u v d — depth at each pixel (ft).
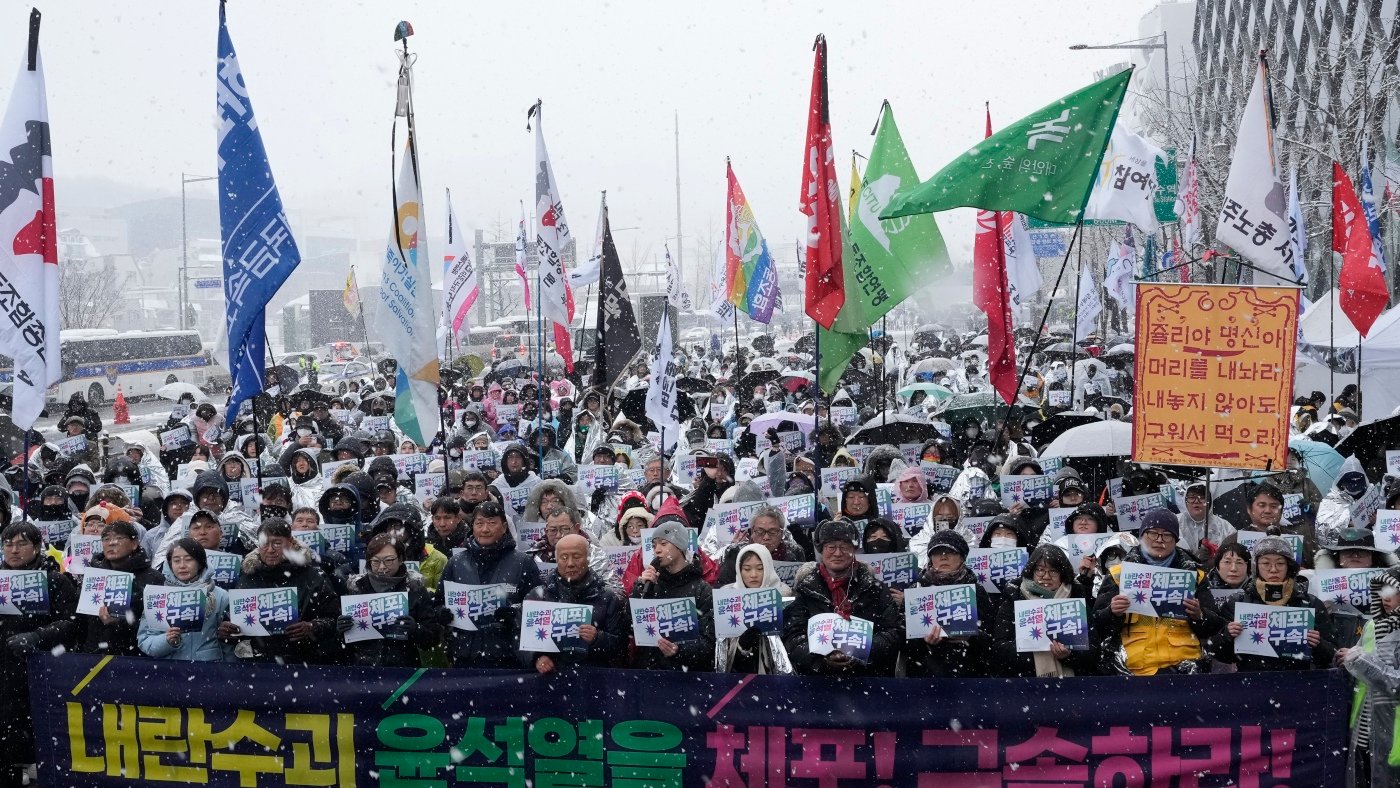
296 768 23.39
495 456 45.06
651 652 23.06
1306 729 21.53
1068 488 31.12
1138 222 54.60
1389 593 21.74
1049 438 45.88
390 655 23.82
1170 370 27.20
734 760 22.39
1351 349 63.00
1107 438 37.93
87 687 23.89
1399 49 106.73
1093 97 30.48
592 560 27.76
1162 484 34.91
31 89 28.55
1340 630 23.65
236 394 31.17
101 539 27.99
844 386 71.46
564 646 22.17
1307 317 72.18
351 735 23.24
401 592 23.21
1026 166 30.60
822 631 21.65
